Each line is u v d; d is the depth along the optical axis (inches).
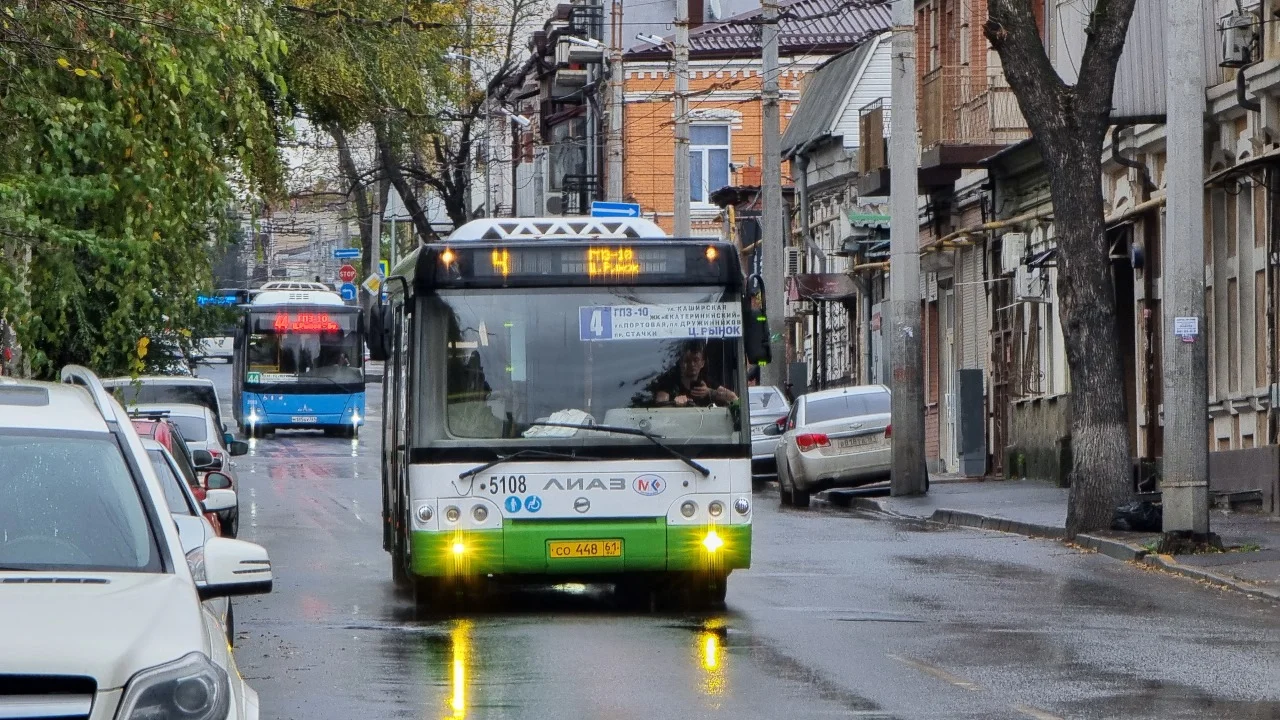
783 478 2402.8
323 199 3890.3
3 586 481.7
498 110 4837.6
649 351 1157.1
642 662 942.4
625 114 4690.0
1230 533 1616.6
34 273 941.8
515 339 1152.2
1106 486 1665.8
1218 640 1027.3
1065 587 1307.8
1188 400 1498.5
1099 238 1672.0
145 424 1289.4
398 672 910.4
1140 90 2000.5
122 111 954.1
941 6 2920.8
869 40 3688.5
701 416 1155.3
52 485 540.1
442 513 1135.6
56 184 912.9
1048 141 1675.7
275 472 2935.5
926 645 1006.4
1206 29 1993.1
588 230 1184.2
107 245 928.9
